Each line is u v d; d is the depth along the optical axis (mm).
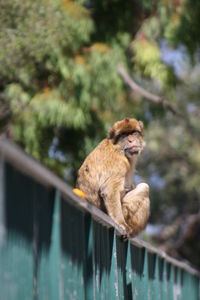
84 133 27562
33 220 6734
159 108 29156
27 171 6414
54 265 7504
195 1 27406
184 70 43688
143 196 15047
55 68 24922
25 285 6281
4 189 5414
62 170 27453
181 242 46562
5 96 24922
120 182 14367
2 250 5297
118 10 29016
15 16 23734
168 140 45750
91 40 28297
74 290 8688
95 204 14281
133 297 13781
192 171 46469
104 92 26406
